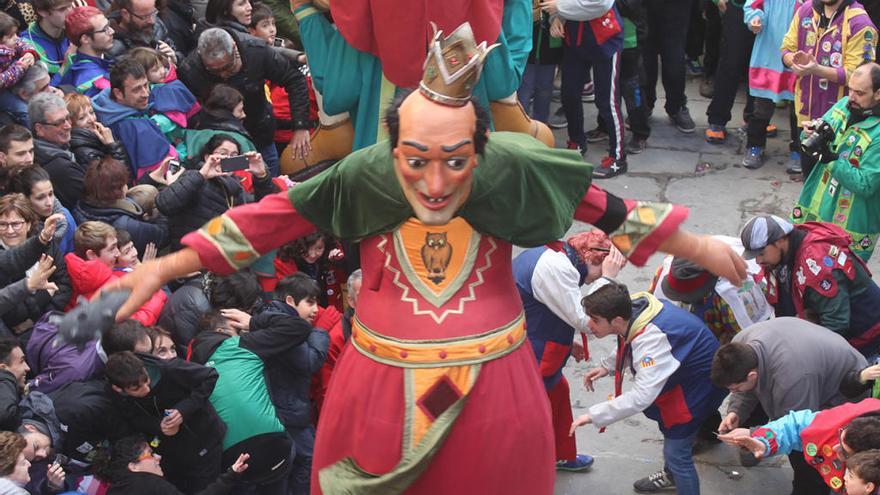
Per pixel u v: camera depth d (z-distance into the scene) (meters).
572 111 10.09
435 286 3.74
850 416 5.39
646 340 5.93
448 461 3.76
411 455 3.69
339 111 6.55
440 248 3.74
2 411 4.81
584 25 9.45
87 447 5.27
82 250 5.92
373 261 3.82
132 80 7.05
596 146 10.70
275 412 5.62
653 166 10.34
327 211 3.79
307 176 7.08
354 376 3.83
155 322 6.19
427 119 3.42
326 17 6.44
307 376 5.87
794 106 9.80
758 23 9.69
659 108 11.52
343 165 3.70
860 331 6.66
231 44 7.67
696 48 11.94
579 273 6.30
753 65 9.91
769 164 10.38
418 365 3.71
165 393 5.28
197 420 5.34
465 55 3.41
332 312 6.59
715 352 6.02
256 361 5.61
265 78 7.98
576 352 6.81
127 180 6.53
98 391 5.30
